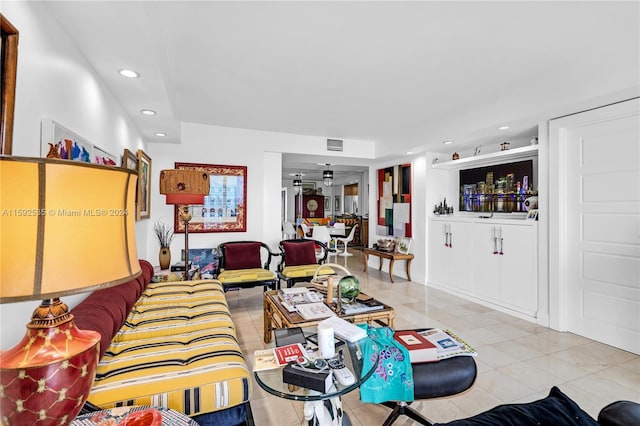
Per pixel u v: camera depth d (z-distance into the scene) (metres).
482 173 4.61
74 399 0.78
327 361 1.41
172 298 2.64
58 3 1.45
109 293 1.97
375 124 4.49
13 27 1.13
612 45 2.32
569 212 3.12
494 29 2.11
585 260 3.01
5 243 0.63
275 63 2.62
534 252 3.42
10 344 1.22
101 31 1.69
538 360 2.55
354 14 1.95
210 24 2.07
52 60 1.54
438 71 2.77
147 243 4.22
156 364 1.49
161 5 1.87
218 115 4.09
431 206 5.11
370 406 1.99
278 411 1.93
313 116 4.13
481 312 3.74
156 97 2.64
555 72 2.79
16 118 1.24
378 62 2.59
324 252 4.56
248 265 4.13
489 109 3.43
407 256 5.24
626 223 2.71
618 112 2.66
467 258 4.30
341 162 6.07
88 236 0.71
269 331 2.90
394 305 4.01
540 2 1.83
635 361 2.53
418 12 1.93
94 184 0.72
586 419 1.07
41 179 0.65
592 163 2.93
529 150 3.52
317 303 2.52
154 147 4.34
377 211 6.36
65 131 1.64
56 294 0.66
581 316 3.04
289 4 1.86
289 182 13.10
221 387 1.38
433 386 1.60
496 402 2.00
